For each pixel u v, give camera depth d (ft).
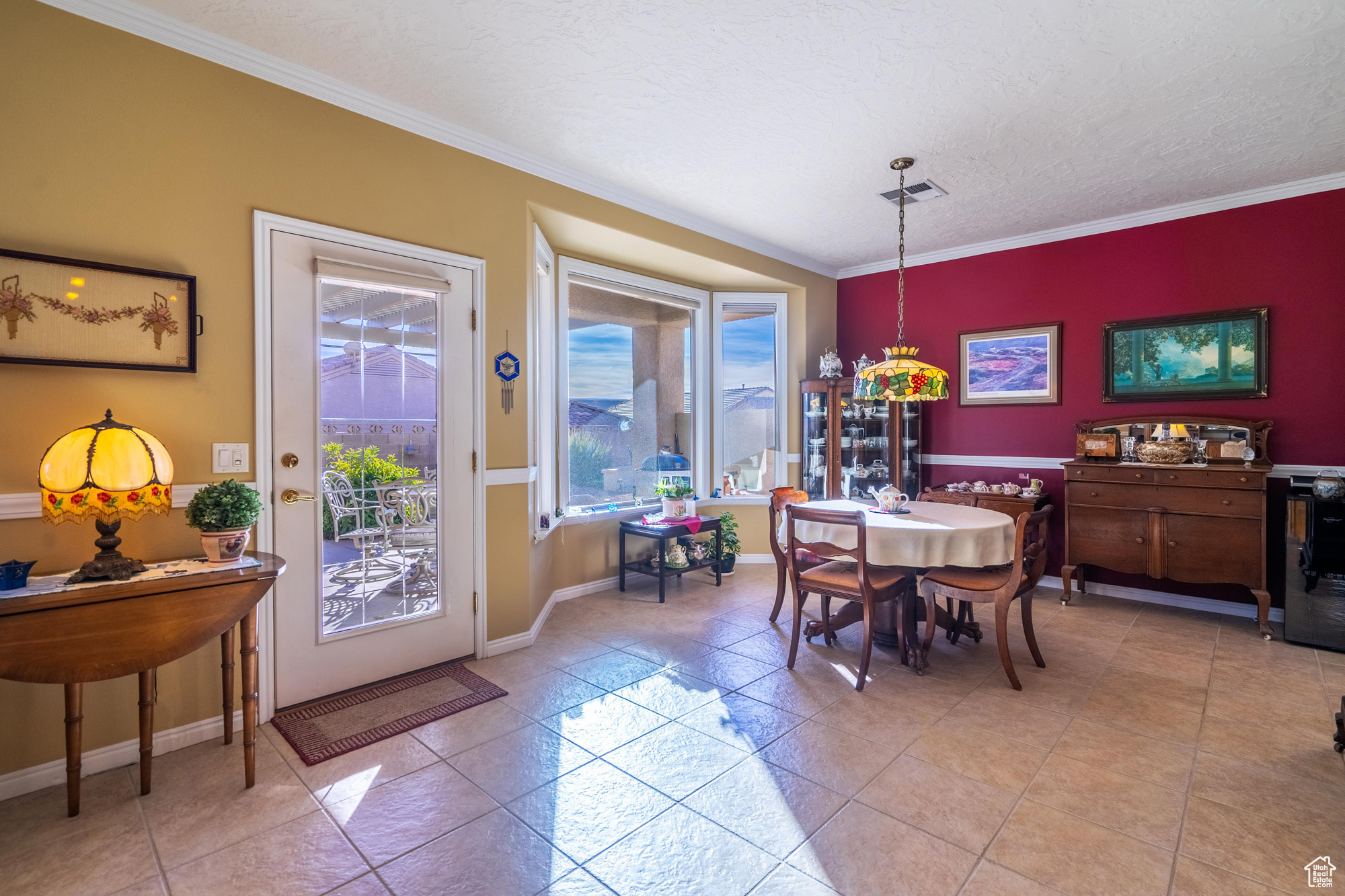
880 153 11.23
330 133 8.89
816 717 8.59
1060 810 6.49
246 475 8.21
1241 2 7.21
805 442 18.20
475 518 10.66
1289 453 12.72
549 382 13.55
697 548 16.06
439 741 7.90
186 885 5.41
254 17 7.48
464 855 5.80
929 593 10.22
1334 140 10.73
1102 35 7.86
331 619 9.09
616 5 7.28
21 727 6.73
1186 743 7.87
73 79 6.95
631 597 14.73
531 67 8.57
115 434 6.47
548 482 13.51
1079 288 15.23
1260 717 8.60
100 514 6.35
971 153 11.19
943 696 9.31
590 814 6.42
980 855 5.79
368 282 9.19
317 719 8.44
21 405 6.68
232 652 7.84
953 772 7.22
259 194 8.27
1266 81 8.86
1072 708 8.87
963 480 17.16
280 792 6.79
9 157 6.59
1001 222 14.96
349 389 9.18
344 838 6.05
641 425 16.69
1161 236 14.12
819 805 6.57
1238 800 6.66
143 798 6.68
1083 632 12.27
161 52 7.51
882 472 17.47
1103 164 11.68
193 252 7.75
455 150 10.28
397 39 7.93
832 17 7.53
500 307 10.97
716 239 15.38
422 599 10.09
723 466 18.40
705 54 8.26
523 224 11.27
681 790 6.84
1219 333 13.38
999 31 7.79
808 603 14.06
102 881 5.44
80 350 6.93
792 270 17.79
